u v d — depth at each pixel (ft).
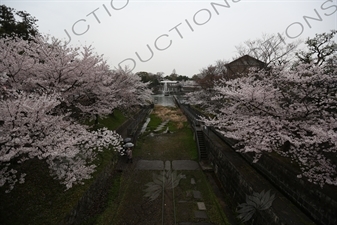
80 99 34.35
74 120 30.55
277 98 28.25
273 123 24.57
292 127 26.63
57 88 27.71
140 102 82.74
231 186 31.94
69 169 21.22
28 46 27.20
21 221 18.31
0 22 48.96
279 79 27.84
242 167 31.24
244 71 62.28
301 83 25.66
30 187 22.21
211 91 84.58
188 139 61.57
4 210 18.53
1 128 16.84
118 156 42.65
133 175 37.73
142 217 26.13
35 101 18.76
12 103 16.78
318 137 19.25
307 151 22.18
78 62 28.71
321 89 25.07
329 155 23.16
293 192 23.45
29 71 26.84
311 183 21.16
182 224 25.07
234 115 32.73
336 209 17.89
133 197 30.53
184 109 110.42
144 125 83.35
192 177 38.11
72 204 22.07
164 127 79.30
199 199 30.73
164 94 250.78
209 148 47.01
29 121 17.61
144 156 47.93
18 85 25.03
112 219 25.27
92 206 26.71
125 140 46.52
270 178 28.04
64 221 19.72
